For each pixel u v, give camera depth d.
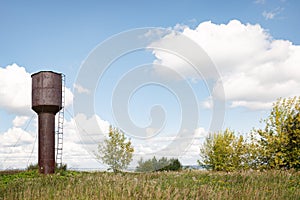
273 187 14.39
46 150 21.80
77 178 16.53
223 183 15.56
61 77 22.52
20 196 12.29
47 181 16.09
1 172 22.48
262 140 24.27
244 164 25.14
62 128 22.98
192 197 11.88
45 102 21.62
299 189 13.93
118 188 12.28
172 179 16.17
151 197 11.40
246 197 12.14
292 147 23.25
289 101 23.89
